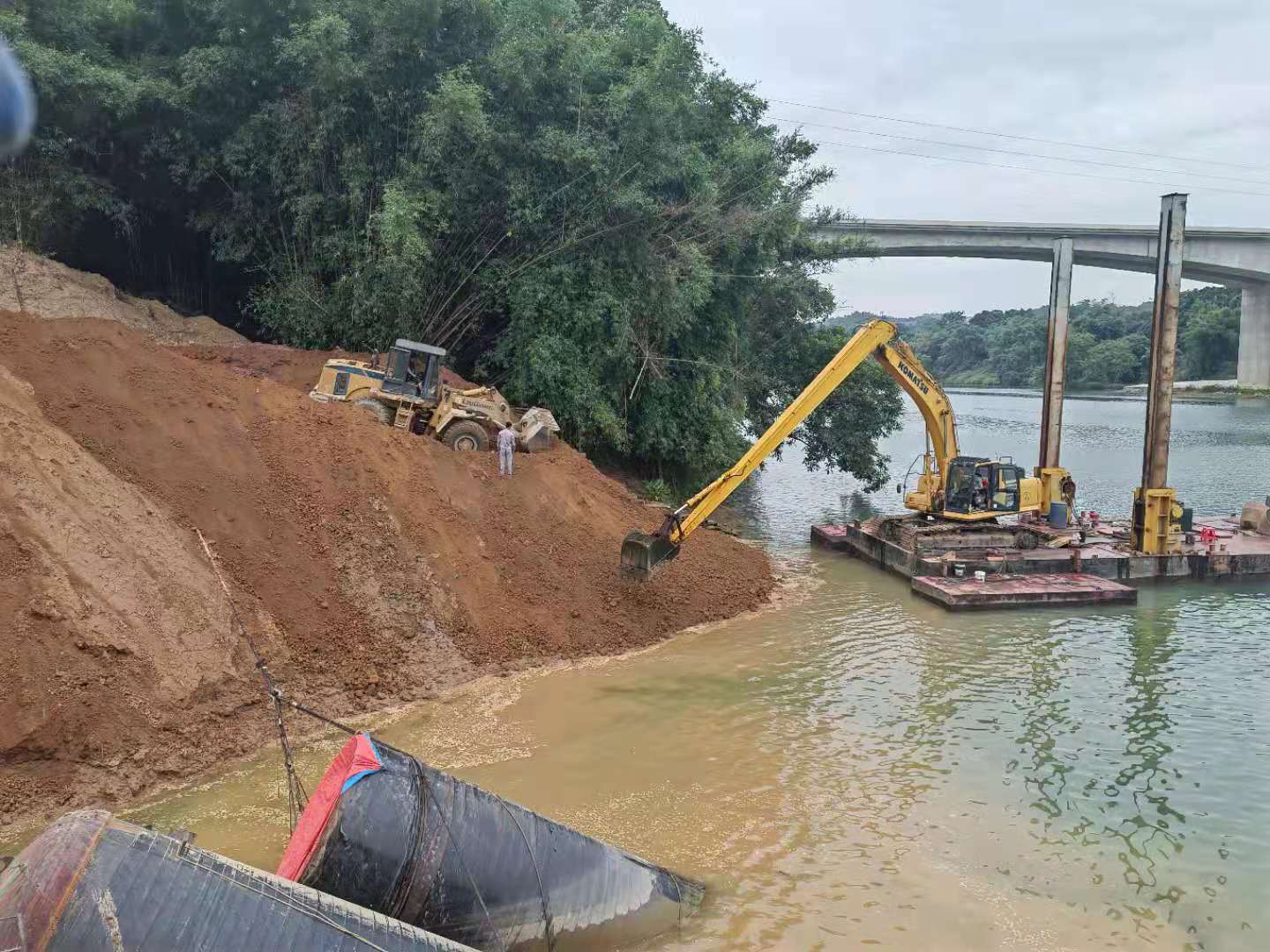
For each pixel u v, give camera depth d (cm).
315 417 1598
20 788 945
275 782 1035
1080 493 3522
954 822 979
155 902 550
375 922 638
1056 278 2547
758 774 1086
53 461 1181
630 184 2328
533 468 1828
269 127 2322
